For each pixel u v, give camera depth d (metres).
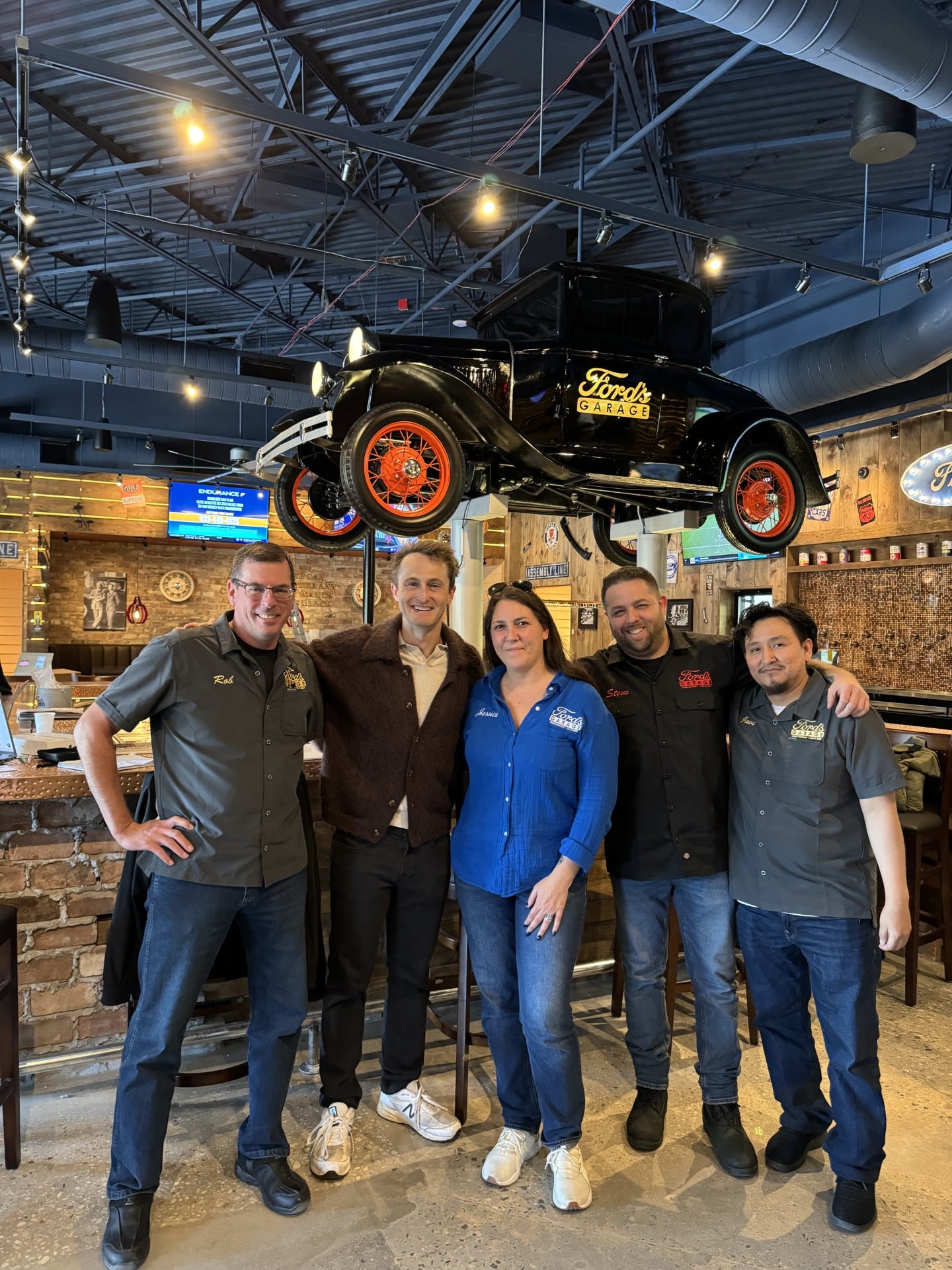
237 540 12.22
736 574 9.05
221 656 2.01
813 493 4.94
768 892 2.15
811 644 2.20
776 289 8.40
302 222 7.27
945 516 7.05
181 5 4.29
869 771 2.03
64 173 6.05
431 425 3.73
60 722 3.96
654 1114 2.36
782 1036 2.24
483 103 5.54
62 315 9.74
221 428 11.91
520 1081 2.22
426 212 7.10
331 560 13.46
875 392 7.66
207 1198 2.09
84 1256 1.89
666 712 2.33
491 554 12.94
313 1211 2.04
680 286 4.39
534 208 7.03
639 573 2.34
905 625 7.46
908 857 3.33
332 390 3.92
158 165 6.04
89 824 2.62
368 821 2.24
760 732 2.23
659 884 2.34
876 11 2.99
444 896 2.36
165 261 8.18
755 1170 2.20
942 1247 1.95
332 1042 2.26
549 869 2.11
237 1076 2.35
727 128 5.85
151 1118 1.91
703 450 4.63
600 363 4.21
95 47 4.89
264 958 2.09
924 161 6.26
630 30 4.72
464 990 2.40
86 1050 2.63
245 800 1.98
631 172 6.43
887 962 3.79
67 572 12.38
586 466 4.37
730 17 2.92
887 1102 2.59
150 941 1.95
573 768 2.14
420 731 2.27
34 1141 2.33
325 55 5.00
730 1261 1.90
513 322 4.50
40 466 11.13
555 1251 1.91
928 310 5.54
